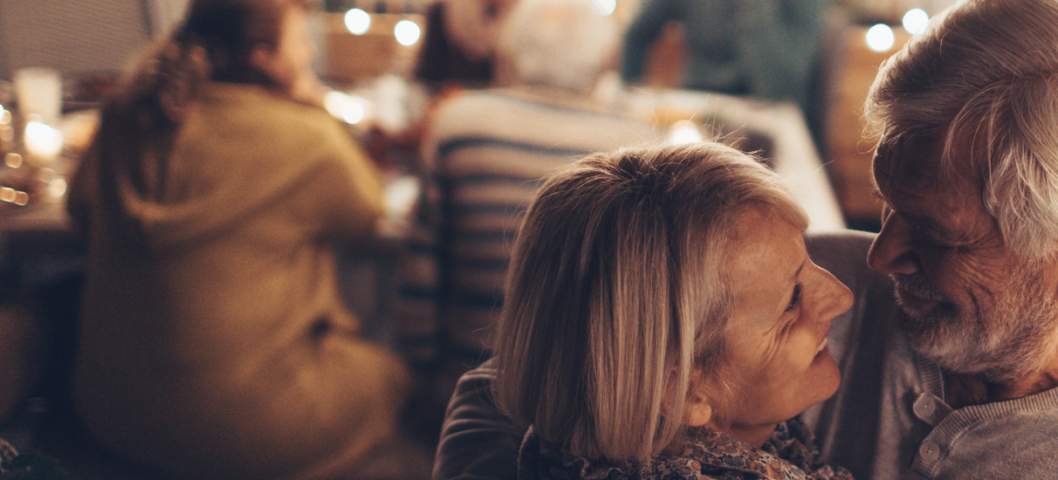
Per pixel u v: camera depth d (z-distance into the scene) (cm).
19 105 247
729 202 83
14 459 121
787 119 296
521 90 193
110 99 185
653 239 80
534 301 85
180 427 188
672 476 82
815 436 120
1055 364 98
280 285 191
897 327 103
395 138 254
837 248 121
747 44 355
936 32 87
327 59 332
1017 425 100
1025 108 82
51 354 205
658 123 269
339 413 202
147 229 177
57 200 220
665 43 364
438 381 209
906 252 95
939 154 86
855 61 381
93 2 218
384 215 205
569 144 188
